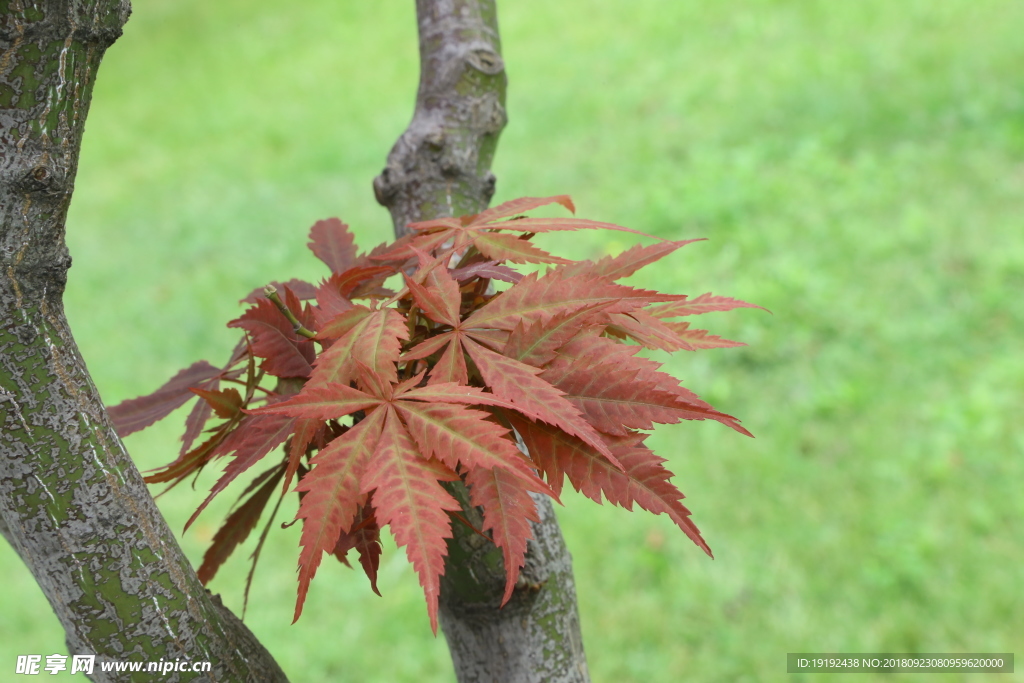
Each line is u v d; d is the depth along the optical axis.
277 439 0.78
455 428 0.69
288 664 3.21
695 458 3.76
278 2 11.98
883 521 3.32
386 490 0.67
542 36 8.80
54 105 0.67
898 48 6.66
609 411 0.75
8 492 0.72
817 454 3.66
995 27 6.57
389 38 9.84
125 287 5.88
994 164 5.12
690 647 3.04
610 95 7.19
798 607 3.09
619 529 3.52
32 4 0.64
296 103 8.60
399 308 0.86
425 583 0.63
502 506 0.70
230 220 6.57
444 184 1.26
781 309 4.41
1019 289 4.22
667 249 0.84
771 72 6.86
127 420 0.99
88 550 0.74
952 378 3.87
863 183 5.24
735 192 5.42
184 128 8.54
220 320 5.30
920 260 4.55
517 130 6.92
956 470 3.45
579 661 1.09
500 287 1.53
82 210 7.20
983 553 3.13
